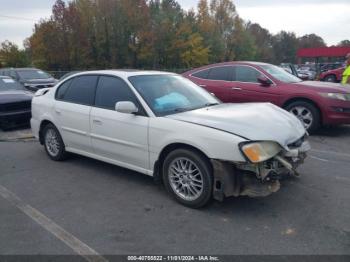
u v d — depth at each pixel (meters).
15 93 8.92
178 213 3.90
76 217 3.85
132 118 4.45
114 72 5.03
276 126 3.96
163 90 4.79
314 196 4.30
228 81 8.43
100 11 46.16
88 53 45.34
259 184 3.68
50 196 4.45
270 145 3.69
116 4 46.25
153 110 4.36
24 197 4.43
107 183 4.85
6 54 48.25
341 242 3.27
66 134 5.54
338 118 7.17
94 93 5.13
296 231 3.48
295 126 4.24
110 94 4.90
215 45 59.84
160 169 4.36
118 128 4.62
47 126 5.91
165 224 3.66
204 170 3.79
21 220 3.80
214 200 4.18
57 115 5.62
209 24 59.47
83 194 4.49
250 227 3.57
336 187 4.58
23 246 3.29
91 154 5.23
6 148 6.85
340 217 3.76
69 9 42.72
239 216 3.80
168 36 48.59
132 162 4.62
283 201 4.16
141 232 3.51
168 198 4.31
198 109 4.54
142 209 4.02
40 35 43.31
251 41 70.38
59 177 5.13
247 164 3.60
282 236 3.39
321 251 3.13
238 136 3.62
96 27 46.50
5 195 4.50
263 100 7.89
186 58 50.47
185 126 3.94
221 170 3.65
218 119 4.01
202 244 3.28
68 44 43.31
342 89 7.31
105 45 47.06
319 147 6.60
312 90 7.38
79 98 5.35
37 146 6.97
